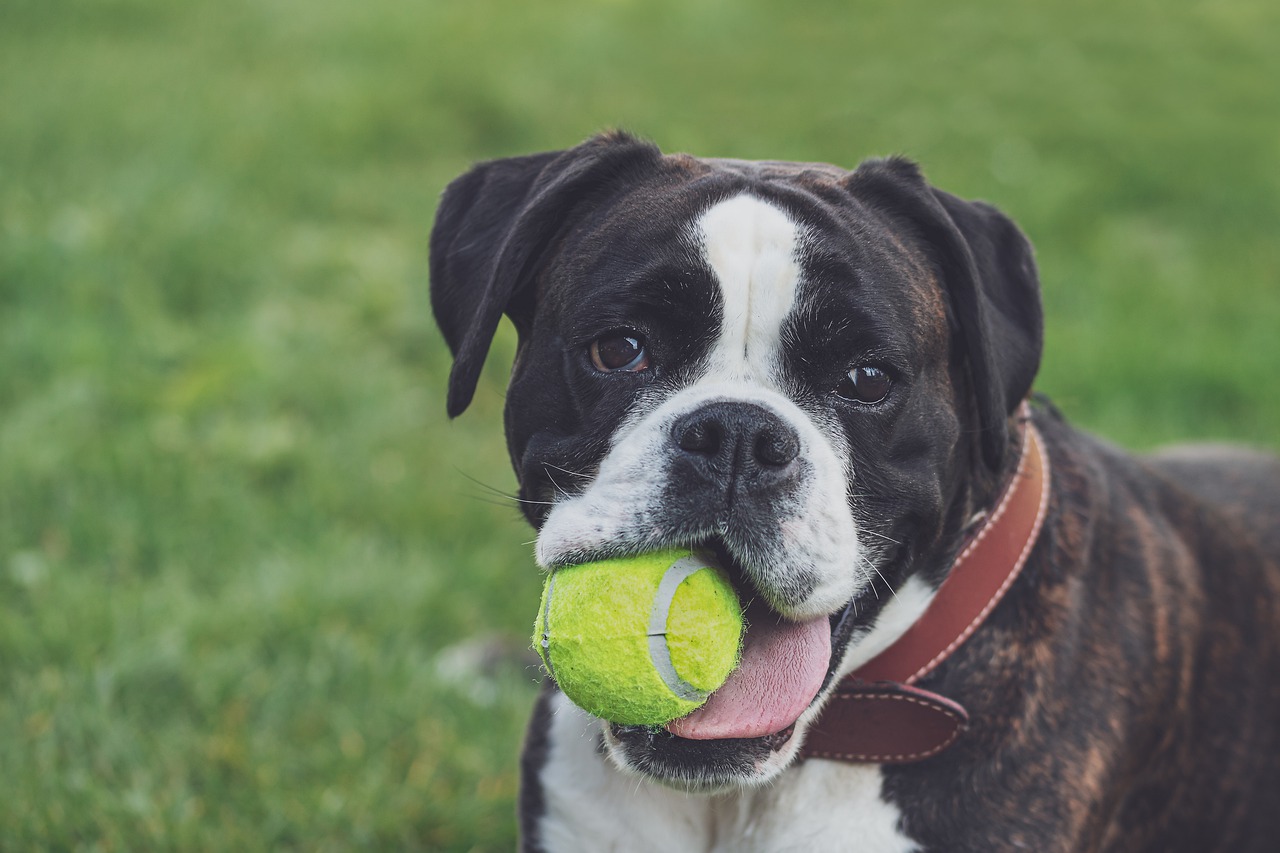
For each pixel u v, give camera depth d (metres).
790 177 2.65
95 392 5.32
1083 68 11.48
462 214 2.98
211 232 6.75
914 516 2.52
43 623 3.97
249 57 10.07
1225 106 10.49
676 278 2.41
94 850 3.23
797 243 2.42
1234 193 8.60
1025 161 9.06
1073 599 2.71
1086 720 2.66
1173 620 2.87
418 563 4.53
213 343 5.86
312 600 4.22
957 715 2.54
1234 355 6.16
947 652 2.62
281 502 4.86
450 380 2.64
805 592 2.28
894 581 2.55
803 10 13.13
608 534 2.27
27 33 10.05
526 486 2.60
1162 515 3.06
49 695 3.69
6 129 7.88
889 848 2.61
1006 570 2.65
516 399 2.62
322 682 3.89
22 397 5.39
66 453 4.88
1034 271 2.79
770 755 2.33
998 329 2.70
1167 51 12.02
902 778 2.61
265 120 8.62
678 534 2.25
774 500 2.25
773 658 2.37
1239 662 3.06
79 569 4.39
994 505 2.68
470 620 4.37
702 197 2.50
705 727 2.30
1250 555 3.21
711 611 2.24
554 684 2.89
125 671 3.82
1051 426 2.97
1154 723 2.79
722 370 2.43
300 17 11.07
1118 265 7.44
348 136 8.66
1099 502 2.88
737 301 2.40
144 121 8.28
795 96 10.66
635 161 2.69
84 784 3.38
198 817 3.37
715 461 2.25
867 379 2.45
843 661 2.47
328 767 3.59
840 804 2.63
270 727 3.75
